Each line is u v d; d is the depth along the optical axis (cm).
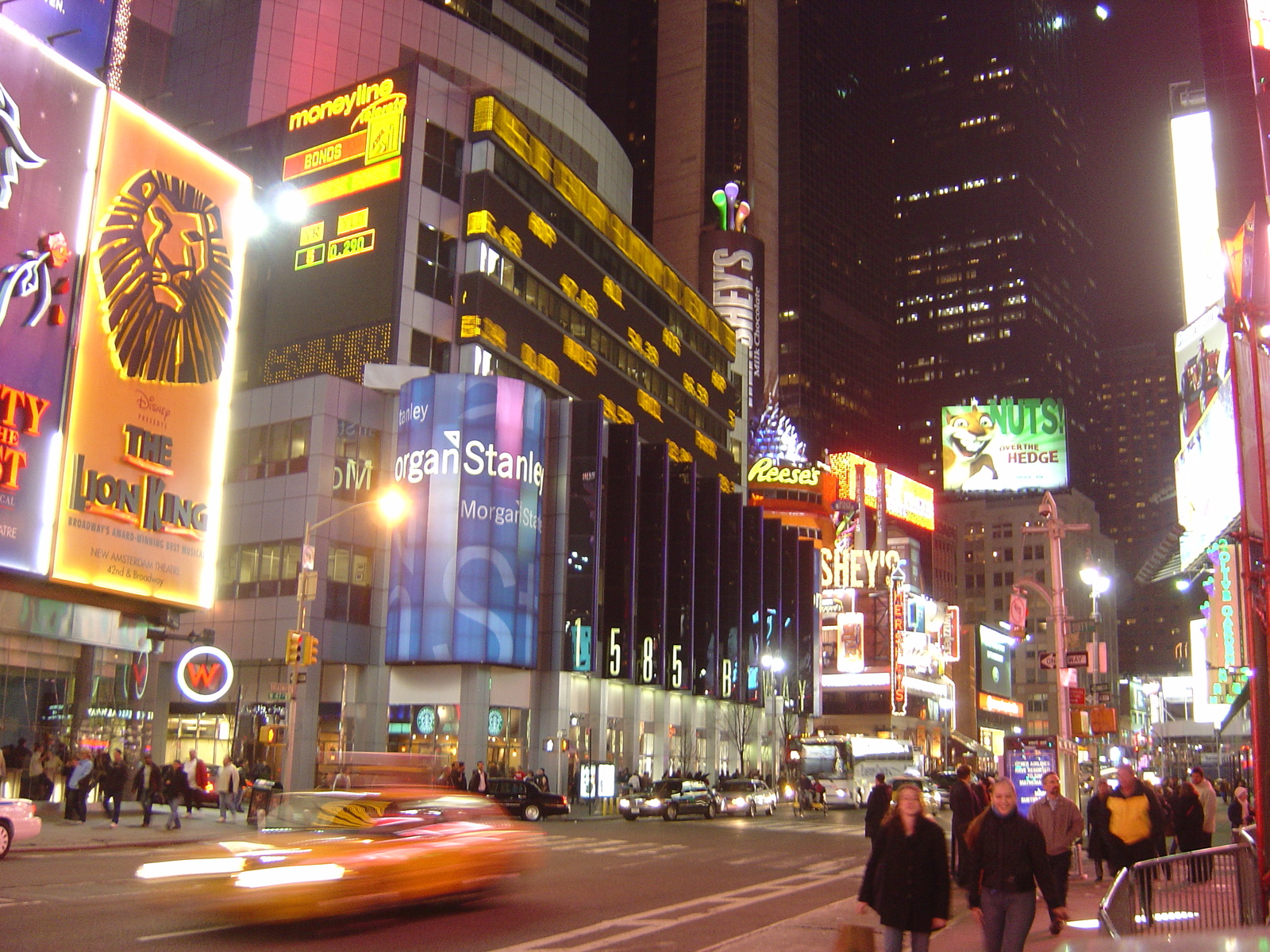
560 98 10788
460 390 5697
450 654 5475
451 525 5578
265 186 7094
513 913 1823
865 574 12312
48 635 4116
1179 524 7231
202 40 9169
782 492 13838
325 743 5484
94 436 4191
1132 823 1820
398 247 6456
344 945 1491
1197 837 2258
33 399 3947
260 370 6812
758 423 17775
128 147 4434
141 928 1585
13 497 3862
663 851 3131
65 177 4144
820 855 3075
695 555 7862
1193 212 9994
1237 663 5750
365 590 5653
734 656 8250
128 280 4378
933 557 16062
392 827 1697
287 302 6812
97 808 4134
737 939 1555
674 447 9181
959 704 14138
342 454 5628
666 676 7212
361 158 6756
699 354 10038
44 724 4159
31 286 3966
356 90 6881
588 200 8150
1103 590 5762
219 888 1523
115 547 4241
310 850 1580
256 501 5653
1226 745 9675
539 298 7381
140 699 4666
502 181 7000
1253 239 1677
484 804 1953
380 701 5622
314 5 9031
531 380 7162
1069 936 1560
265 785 3541
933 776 6988
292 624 5366
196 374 4672
